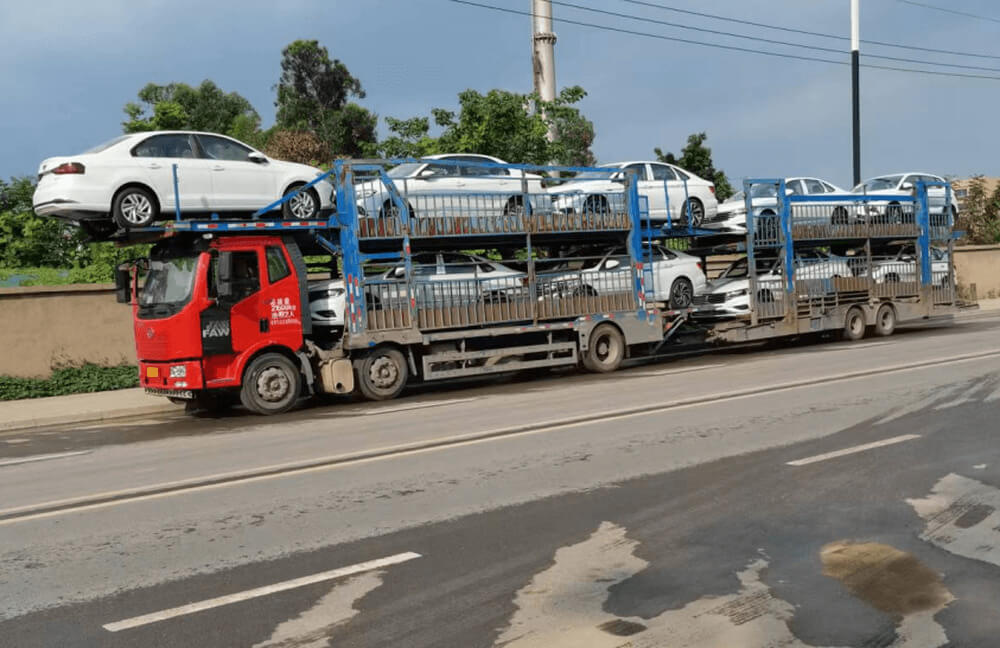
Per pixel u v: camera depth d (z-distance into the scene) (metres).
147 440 12.38
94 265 24.83
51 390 17.84
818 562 5.72
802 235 21.19
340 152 55.31
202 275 13.97
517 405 13.34
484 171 17.12
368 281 15.42
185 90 56.97
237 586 5.57
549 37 48.66
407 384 17.69
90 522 7.38
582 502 7.30
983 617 4.79
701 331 19.92
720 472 8.18
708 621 4.83
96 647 4.70
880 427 10.00
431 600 5.23
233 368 14.26
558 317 17.56
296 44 60.47
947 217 24.48
